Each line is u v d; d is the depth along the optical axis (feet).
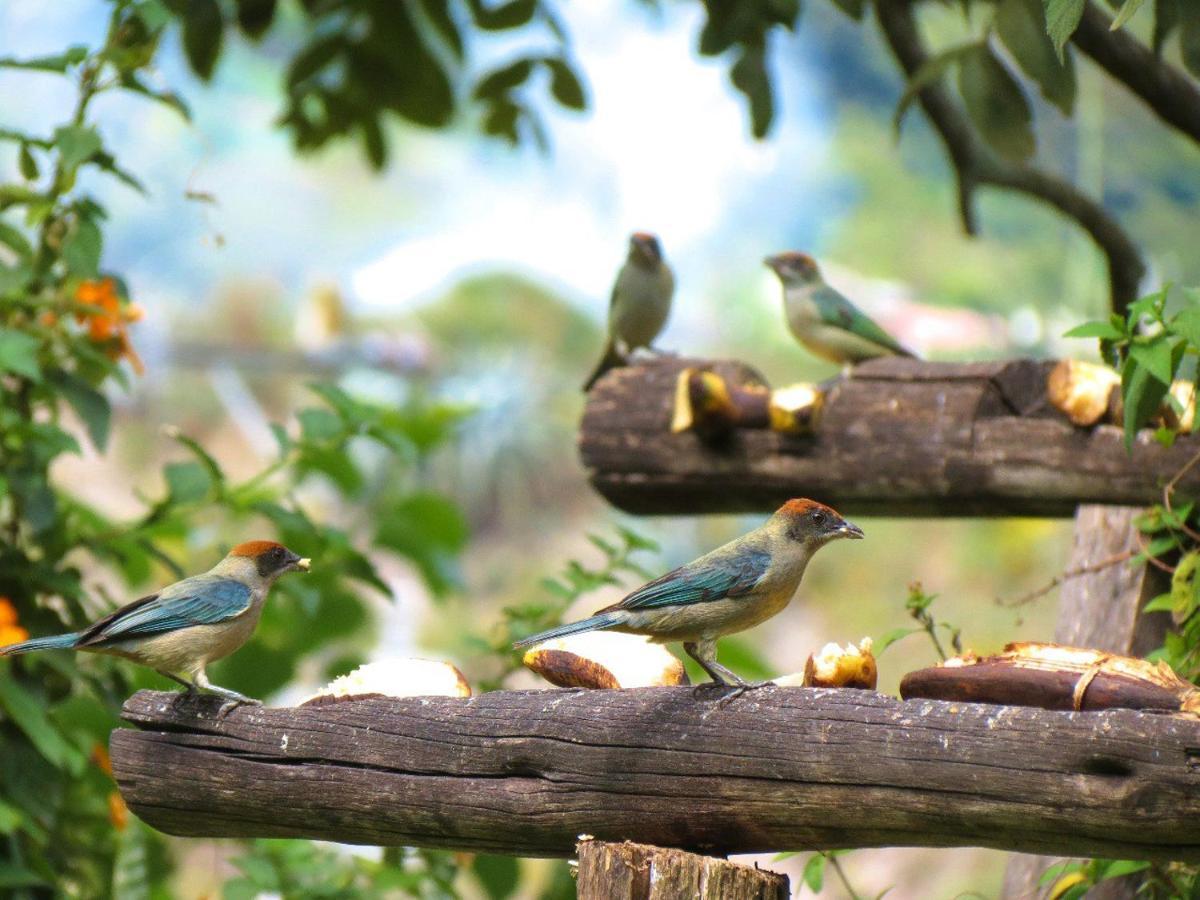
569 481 101.81
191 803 23.07
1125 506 29.35
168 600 23.22
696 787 19.65
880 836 18.61
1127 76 34.42
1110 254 41.86
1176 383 28.43
